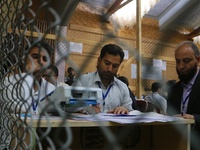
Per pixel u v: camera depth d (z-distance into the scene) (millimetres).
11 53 533
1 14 614
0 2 622
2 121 658
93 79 1289
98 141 1035
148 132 1154
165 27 417
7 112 600
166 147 1029
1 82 634
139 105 1387
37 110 475
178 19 432
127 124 661
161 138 1067
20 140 464
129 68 2814
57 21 267
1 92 626
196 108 1227
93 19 3941
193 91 1253
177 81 1368
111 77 1315
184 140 907
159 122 750
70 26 3766
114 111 1003
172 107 1292
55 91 601
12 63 522
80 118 683
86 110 734
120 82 1444
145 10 4070
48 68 298
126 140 1099
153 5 4047
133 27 3744
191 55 1247
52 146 302
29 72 346
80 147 1006
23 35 377
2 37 626
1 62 636
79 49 3594
